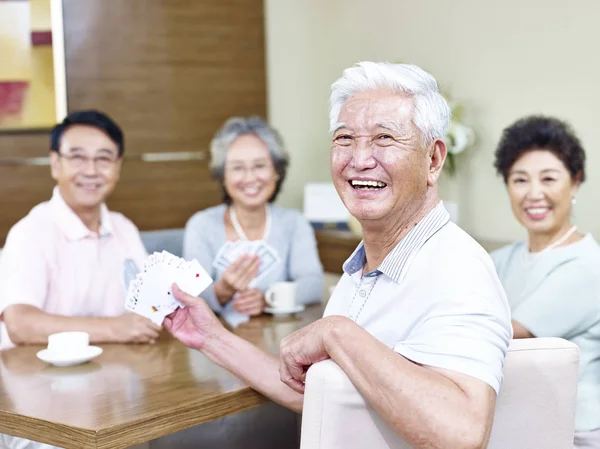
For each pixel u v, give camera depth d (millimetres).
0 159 4496
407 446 1488
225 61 5000
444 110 1685
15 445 2285
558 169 2498
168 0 4828
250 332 2676
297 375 1644
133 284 2104
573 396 1641
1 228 4516
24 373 2201
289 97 5207
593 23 3688
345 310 1805
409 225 1685
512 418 1595
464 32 4289
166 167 4887
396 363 1429
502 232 4156
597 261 2383
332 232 4434
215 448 2650
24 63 4516
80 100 4648
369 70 1668
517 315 2418
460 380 1417
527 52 3988
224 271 3086
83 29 4629
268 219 3365
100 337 2539
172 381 2086
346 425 1467
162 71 4844
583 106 3760
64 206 2941
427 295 1580
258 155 3256
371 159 1635
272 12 5113
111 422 1759
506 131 2637
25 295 2713
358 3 4883
